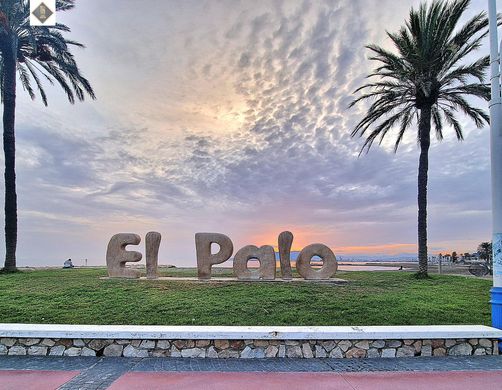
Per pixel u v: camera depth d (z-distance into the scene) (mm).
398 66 18438
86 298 10875
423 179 18906
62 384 5918
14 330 7426
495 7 8508
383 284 14242
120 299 10742
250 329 7527
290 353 7277
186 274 17656
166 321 8836
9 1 18156
